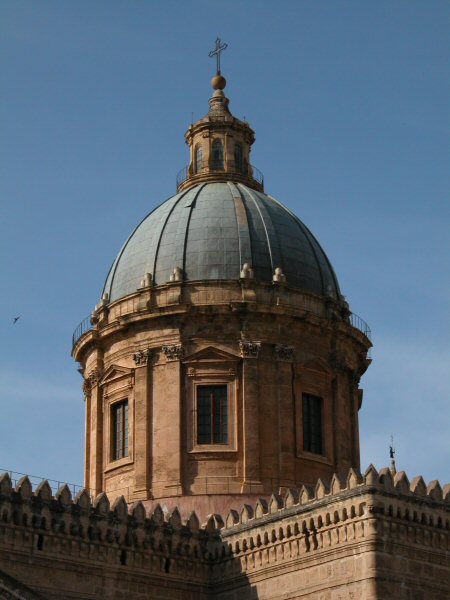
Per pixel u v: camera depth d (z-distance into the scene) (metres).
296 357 111.56
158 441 108.62
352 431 115.44
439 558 88.88
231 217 116.94
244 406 108.19
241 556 96.62
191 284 111.94
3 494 88.19
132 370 112.12
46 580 89.00
